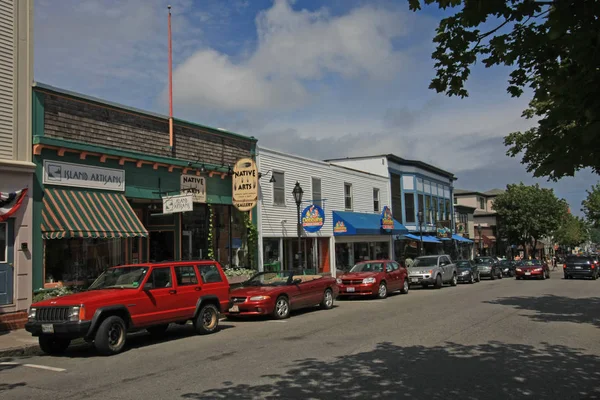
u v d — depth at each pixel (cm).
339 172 2822
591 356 855
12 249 1271
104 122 1542
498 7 431
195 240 1881
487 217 6178
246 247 2092
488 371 749
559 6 396
